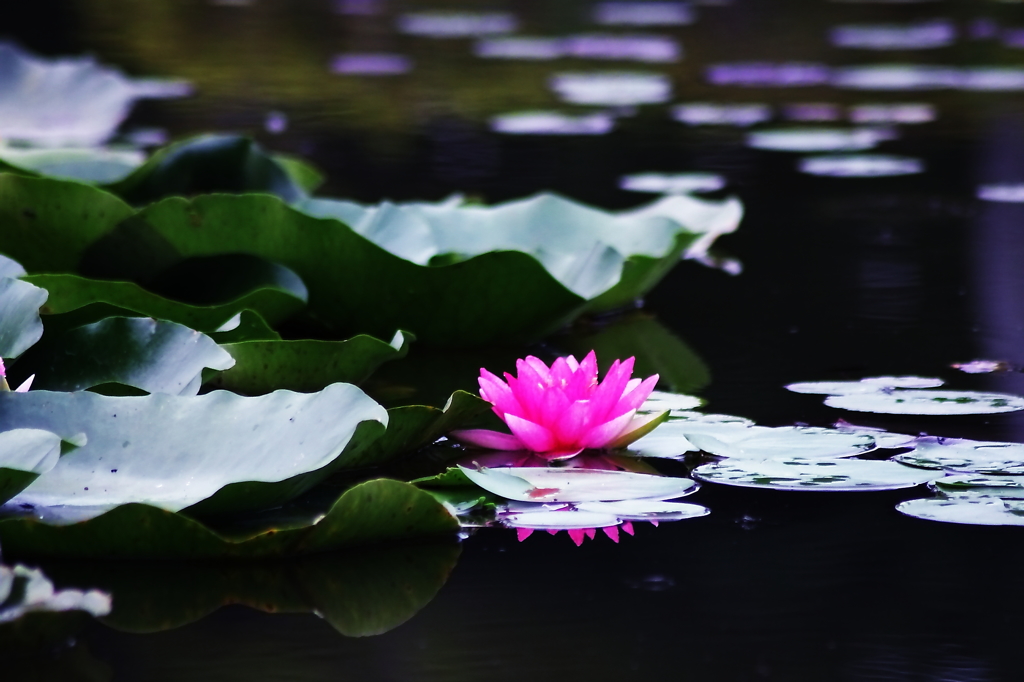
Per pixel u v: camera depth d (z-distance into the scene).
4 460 3.92
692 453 4.20
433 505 4.00
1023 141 7.39
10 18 12.34
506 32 13.73
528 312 4.52
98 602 3.85
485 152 6.93
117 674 3.83
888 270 4.91
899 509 4.06
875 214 5.44
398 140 7.26
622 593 3.94
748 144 7.40
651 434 4.24
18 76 7.26
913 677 3.83
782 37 13.16
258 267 4.47
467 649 3.87
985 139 7.48
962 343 4.54
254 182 4.73
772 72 10.79
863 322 4.65
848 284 4.85
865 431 4.22
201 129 7.29
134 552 3.96
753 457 4.16
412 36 13.12
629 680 3.83
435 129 7.74
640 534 4.03
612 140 7.53
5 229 4.45
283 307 4.42
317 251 4.46
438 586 3.95
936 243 5.07
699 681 3.83
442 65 10.95
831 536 4.02
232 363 4.14
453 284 4.49
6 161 4.67
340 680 3.83
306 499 4.07
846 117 8.48
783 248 5.07
